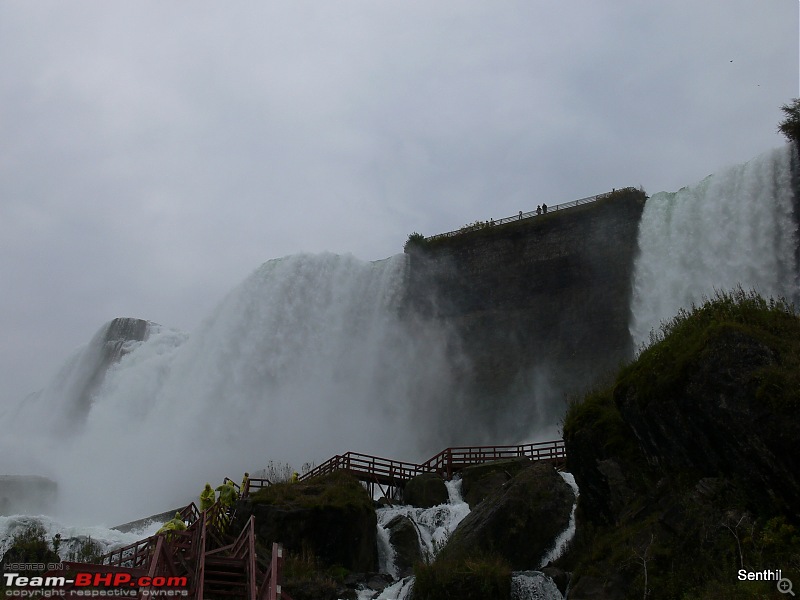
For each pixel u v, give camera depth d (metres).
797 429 21.31
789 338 23.84
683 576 22.62
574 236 55.72
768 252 46.44
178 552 22.95
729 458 23.25
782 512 21.61
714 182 49.94
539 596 25.98
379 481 40.06
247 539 22.80
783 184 46.84
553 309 55.38
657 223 51.75
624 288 52.38
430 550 33.88
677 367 24.94
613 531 26.61
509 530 30.08
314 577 28.45
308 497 32.19
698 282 48.66
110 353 70.56
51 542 32.09
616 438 28.78
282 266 65.12
